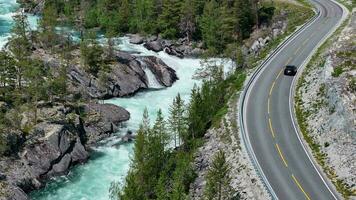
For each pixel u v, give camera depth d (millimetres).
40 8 182000
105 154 100438
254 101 104750
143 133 88438
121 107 116688
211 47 155375
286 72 117062
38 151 92750
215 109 103375
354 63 97625
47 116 102250
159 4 167125
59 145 95500
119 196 77000
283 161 83375
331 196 74250
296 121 97062
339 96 90188
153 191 77875
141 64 136375
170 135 97000
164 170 81500
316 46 132375
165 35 163500
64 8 182625
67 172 93750
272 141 89688
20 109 101938
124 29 170375
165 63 146250
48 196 86125
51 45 137875
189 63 151500
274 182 77438
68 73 120938
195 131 95875
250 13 164875
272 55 128750
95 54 127625
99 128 107125
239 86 112062
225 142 89938
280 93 108375
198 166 86312
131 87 127938
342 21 151500
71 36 157000
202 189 78500
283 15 165250
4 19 171375
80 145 99188
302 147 88062
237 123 94938
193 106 99812
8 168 87750
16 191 83812
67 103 110750
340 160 81312
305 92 105250
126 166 96312
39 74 108250
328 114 91375
